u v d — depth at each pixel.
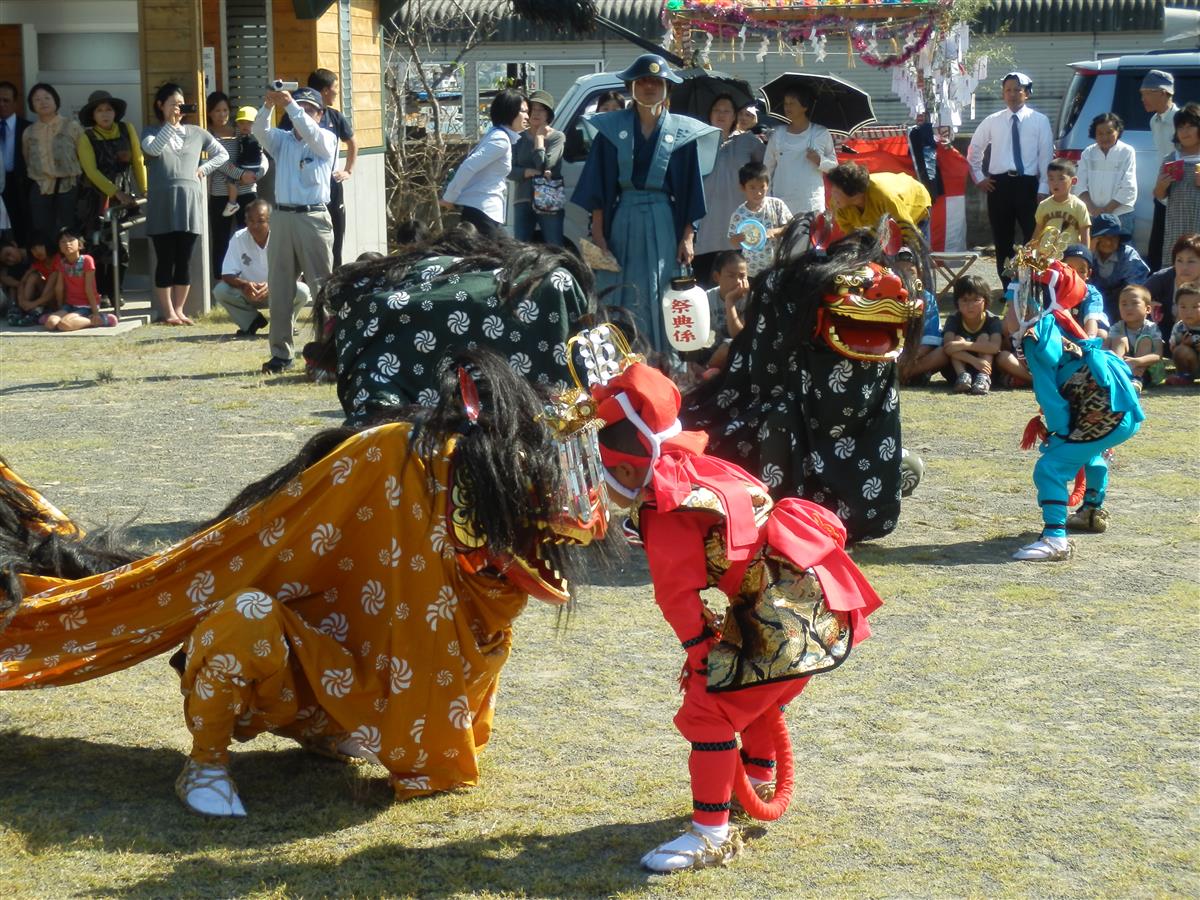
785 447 7.30
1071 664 5.86
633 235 10.41
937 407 11.31
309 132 12.14
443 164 23.03
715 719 4.18
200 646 4.45
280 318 12.55
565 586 4.69
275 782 4.82
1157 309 12.74
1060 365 7.37
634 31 28.06
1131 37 28.30
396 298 5.95
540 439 4.42
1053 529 7.40
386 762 4.61
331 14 18.64
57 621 4.73
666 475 4.20
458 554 4.54
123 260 16.41
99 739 5.17
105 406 11.16
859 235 7.20
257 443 9.88
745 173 11.94
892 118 27.91
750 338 7.36
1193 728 5.21
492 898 4.02
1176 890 4.06
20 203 16.14
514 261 5.96
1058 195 13.73
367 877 4.14
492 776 4.85
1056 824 4.46
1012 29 28.41
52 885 4.08
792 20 16.81
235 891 4.06
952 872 4.17
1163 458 9.62
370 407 5.85
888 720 5.30
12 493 5.07
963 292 12.03
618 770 4.89
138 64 19.14
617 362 4.35
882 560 7.34
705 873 4.16
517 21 27.84
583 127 11.41
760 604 4.23
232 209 16.78
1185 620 6.40
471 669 4.64
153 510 8.12
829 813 4.55
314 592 4.70
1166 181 14.25
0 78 19.11
